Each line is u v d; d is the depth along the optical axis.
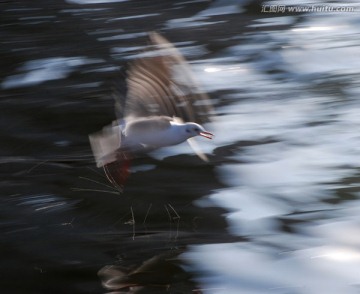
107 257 10.99
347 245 11.04
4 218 12.16
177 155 14.43
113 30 23.31
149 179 13.49
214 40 22.20
